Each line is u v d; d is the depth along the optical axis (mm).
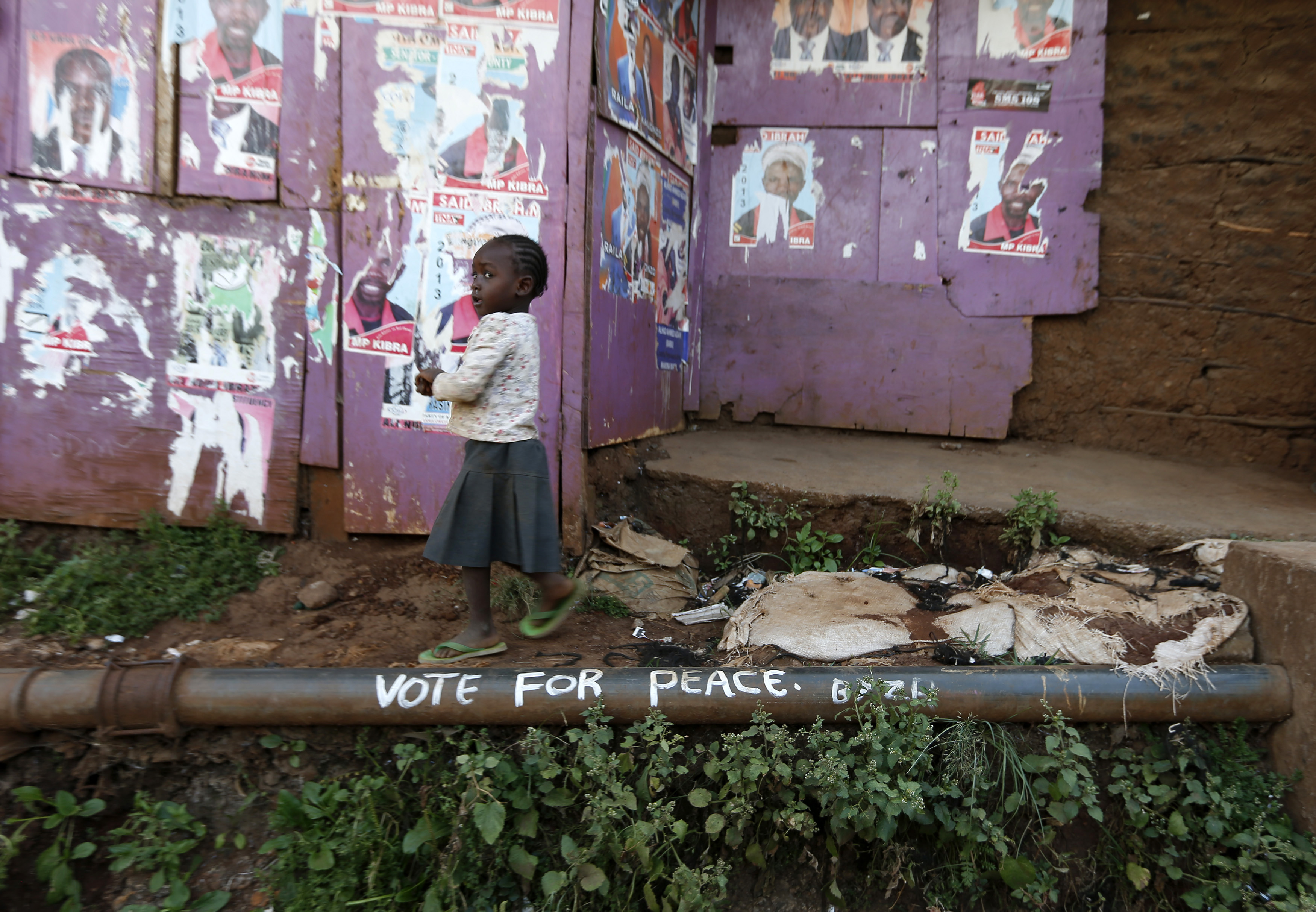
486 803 2436
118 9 3564
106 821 2709
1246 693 2775
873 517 4035
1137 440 5406
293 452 3768
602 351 4000
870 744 2621
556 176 3678
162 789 2725
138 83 3604
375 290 3709
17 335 3670
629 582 3791
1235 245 5160
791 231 5637
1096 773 2826
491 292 2814
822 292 5602
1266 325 5133
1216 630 2975
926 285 5488
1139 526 3666
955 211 5422
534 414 2879
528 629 2951
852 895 2719
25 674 2611
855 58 5457
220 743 2689
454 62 3635
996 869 2684
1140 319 5340
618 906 2518
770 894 2705
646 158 4492
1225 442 5238
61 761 2680
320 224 3697
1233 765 2789
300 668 2744
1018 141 5332
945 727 2770
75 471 3723
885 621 3258
